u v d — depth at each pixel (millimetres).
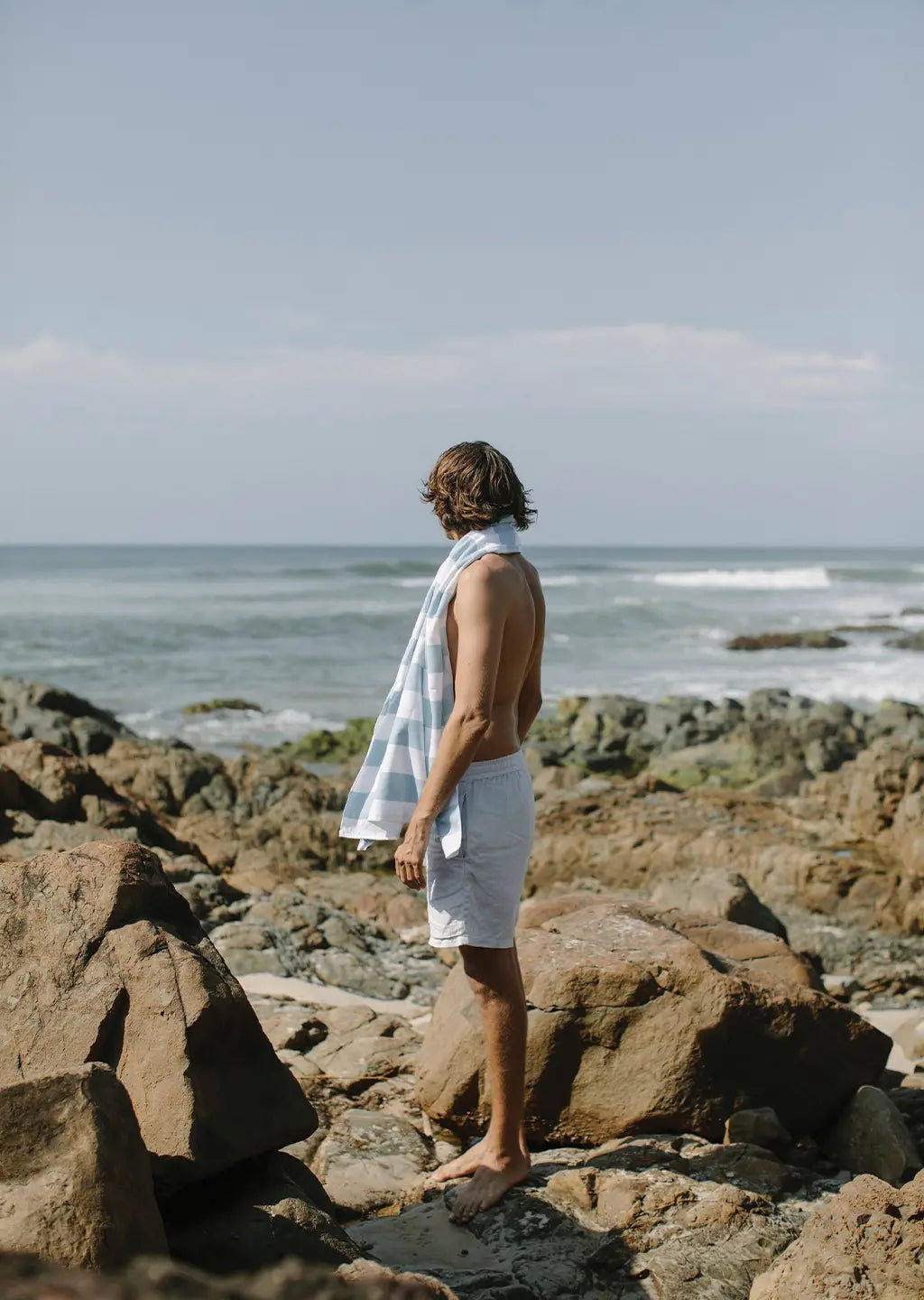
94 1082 2336
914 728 20297
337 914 8062
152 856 3219
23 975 2984
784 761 18484
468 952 3332
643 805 12594
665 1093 3900
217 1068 2883
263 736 23469
